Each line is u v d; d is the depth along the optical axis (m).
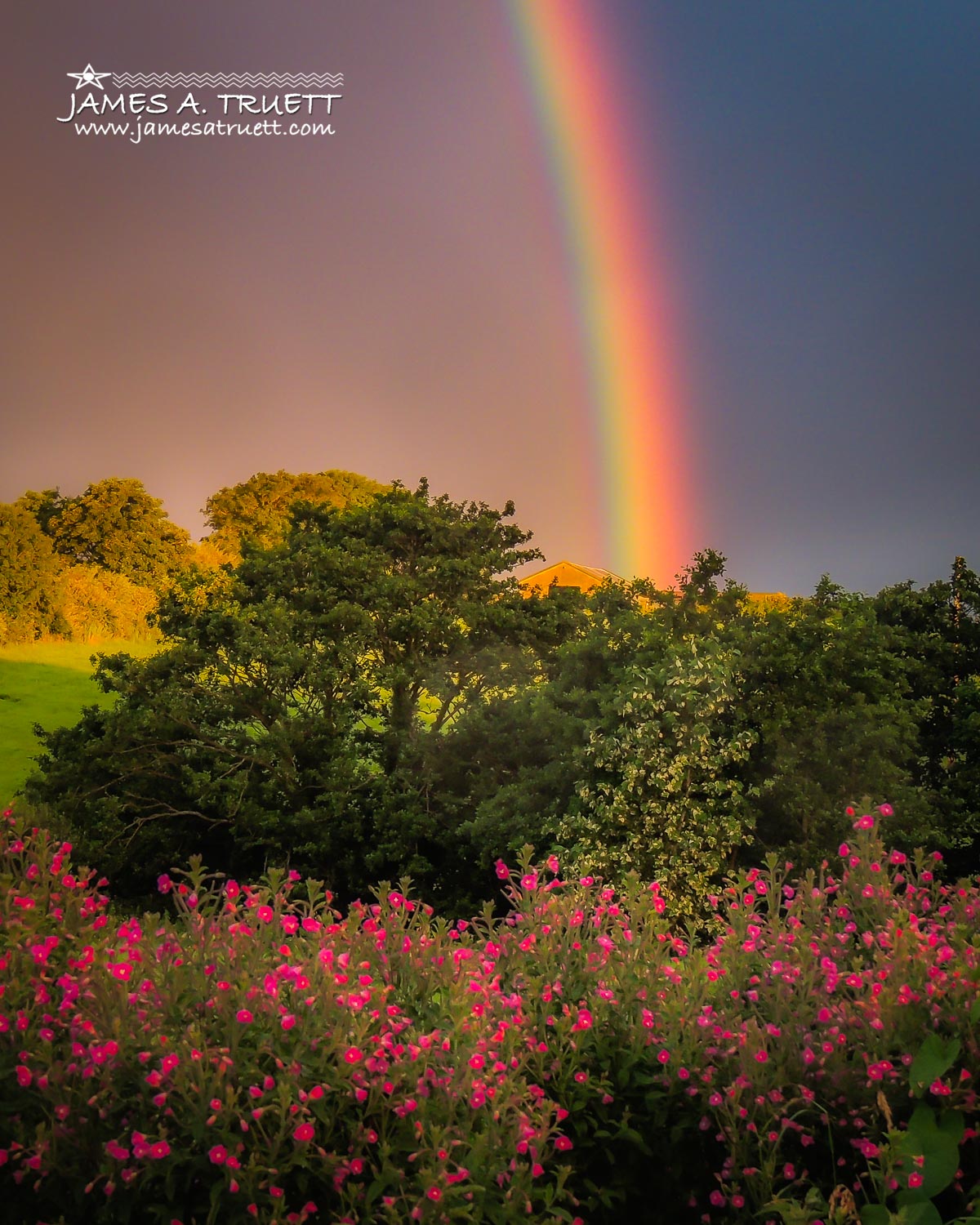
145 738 16.36
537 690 14.63
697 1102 3.63
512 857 13.66
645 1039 3.72
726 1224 3.46
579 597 19.50
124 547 44.88
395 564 19.88
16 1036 3.36
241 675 17.62
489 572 19.53
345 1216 3.00
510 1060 3.47
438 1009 3.78
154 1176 3.12
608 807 11.76
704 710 11.79
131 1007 3.41
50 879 4.32
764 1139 3.33
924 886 4.32
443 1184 2.96
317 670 16.83
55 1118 3.16
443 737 16.11
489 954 4.27
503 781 15.34
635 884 4.59
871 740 12.35
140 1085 3.17
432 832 15.27
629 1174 3.63
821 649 12.75
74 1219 3.13
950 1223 2.88
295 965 3.61
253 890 4.29
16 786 21.67
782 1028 3.57
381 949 4.05
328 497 61.72
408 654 18.27
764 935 4.17
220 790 16.11
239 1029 3.26
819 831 11.99
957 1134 3.05
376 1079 3.22
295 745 16.73
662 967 4.06
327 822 15.99
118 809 15.80
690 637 12.65
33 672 32.81
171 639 18.70
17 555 36.25
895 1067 3.36
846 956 3.98
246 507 60.91
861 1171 3.42
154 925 4.06
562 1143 3.37
